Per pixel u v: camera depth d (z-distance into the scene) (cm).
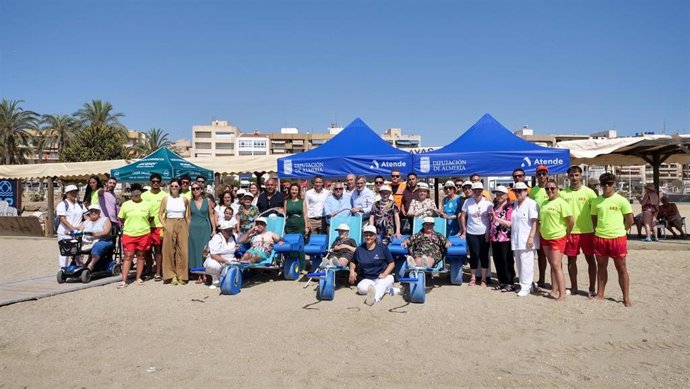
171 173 1346
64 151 4497
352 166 1112
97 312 745
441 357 536
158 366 517
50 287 905
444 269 902
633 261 1173
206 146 12138
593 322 661
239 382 472
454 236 916
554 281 794
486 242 890
